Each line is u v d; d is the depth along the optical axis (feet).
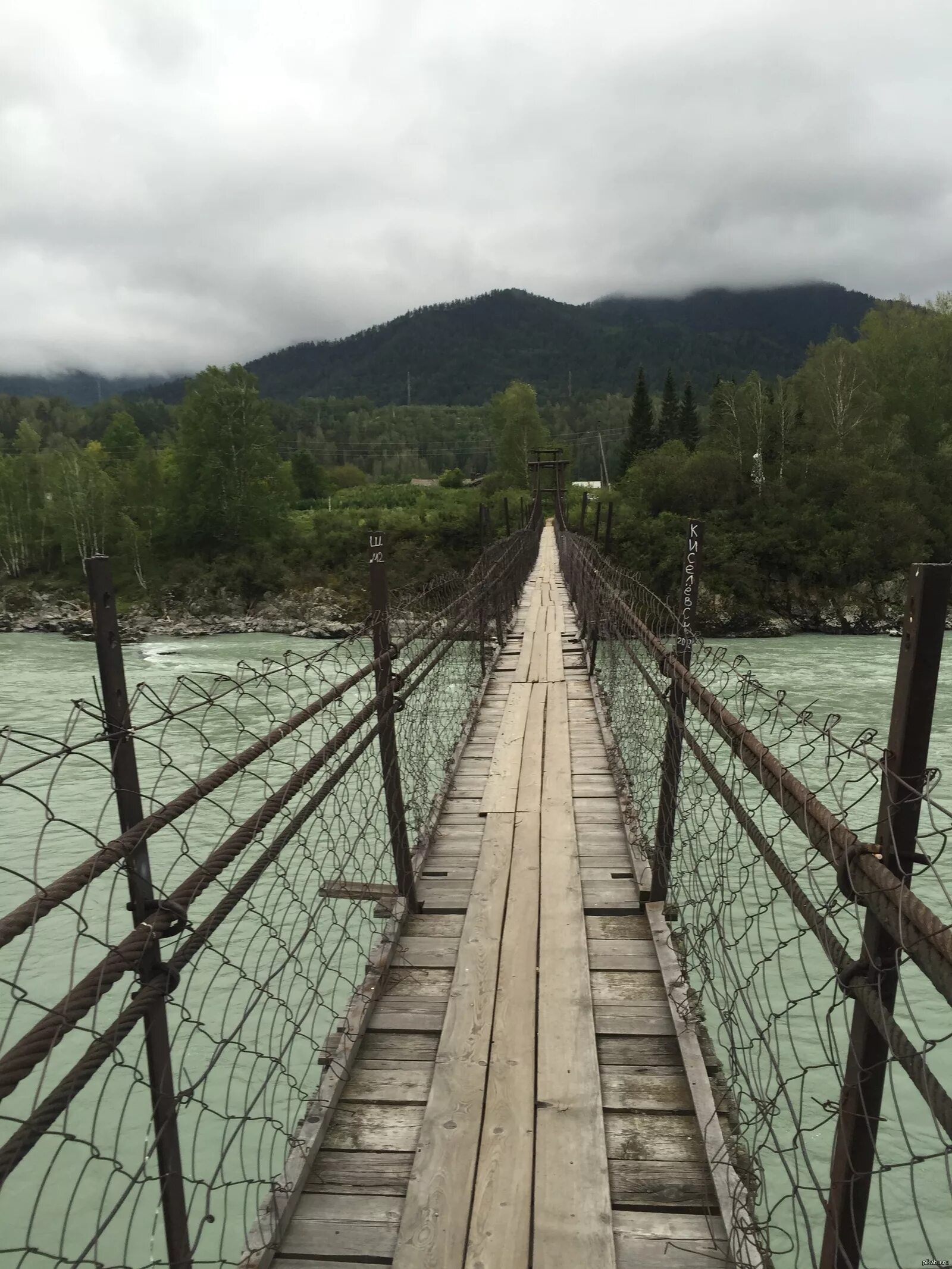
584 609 32.94
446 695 21.99
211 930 5.35
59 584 143.74
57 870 27.25
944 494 134.00
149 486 163.02
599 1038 8.61
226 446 142.82
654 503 138.72
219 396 142.51
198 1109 16.06
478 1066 8.05
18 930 3.37
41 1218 14.25
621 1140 7.21
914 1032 18.61
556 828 14.19
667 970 9.66
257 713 41.52
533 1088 7.74
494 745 19.58
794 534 120.06
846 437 140.36
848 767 31.12
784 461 134.72
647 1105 7.63
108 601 4.71
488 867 12.57
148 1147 4.55
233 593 134.62
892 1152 15.16
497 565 34.24
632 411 212.23
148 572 141.28
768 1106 5.91
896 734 4.40
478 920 10.96
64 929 23.65
